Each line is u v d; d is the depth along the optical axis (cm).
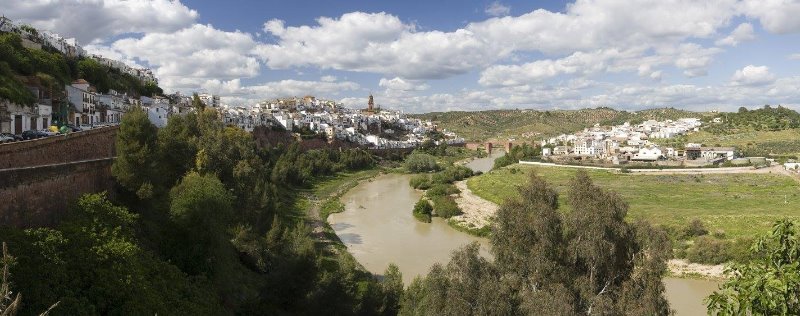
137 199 4497
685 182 13662
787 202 10444
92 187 4134
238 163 7769
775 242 1405
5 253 1344
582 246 2938
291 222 8381
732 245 6856
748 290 1280
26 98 7025
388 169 19850
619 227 3020
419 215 10112
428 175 17888
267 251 5334
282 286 4075
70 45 13488
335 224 9450
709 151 18888
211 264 4169
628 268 3077
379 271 6512
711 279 6362
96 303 2767
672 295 5834
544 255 2964
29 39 10675
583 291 2822
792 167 15100
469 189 14300
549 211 3145
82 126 8194
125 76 14738
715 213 9412
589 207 3038
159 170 4956
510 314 2728
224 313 3803
